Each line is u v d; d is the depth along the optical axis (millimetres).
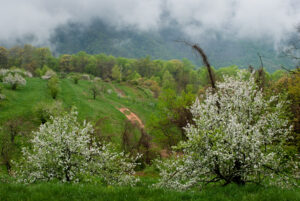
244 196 6797
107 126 42625
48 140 9141
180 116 23562
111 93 86875
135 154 24984
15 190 7406
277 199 6590
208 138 7910
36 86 71125
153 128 26359
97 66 157625
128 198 6801
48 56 153500
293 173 8562
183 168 8273
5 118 40781
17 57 138750
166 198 6797
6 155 22344
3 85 61531
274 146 8938
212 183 9305
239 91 10023
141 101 77312
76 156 9406
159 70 154750
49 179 9117
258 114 10000
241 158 7629
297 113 14383
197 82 88625
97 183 9523
